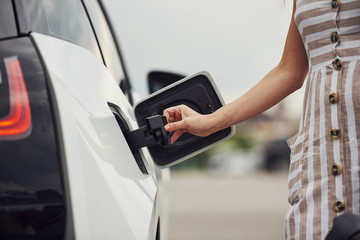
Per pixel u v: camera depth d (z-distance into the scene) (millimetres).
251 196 11547
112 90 1662
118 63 2441
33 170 1127
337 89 1203
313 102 1249
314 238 1198
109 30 2510
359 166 1175
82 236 1124
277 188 14727
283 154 27562
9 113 1150
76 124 1202
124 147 1501
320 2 1261
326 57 1248
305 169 1244
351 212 1177
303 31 1296
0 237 1120
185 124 1628
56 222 1115
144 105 1751
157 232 2172
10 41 1235
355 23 1218
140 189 1486
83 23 1916
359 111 1180
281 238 5812
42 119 1147
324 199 1206
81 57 1458
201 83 1758
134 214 1346
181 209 8641
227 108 1606
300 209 1235
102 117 1384
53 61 1232
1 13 1264
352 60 1208
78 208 1129
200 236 5891
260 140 38938
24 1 1325
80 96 1287
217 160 29156
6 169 1127
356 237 1008
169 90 1752
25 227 1118
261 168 28047
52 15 1520
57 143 1137
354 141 1183
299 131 1314
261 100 1559
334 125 1203
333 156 1203
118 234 1230
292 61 1512
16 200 1121
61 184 1120
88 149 1224
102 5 2584
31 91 1165
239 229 6430
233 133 1771
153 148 1757
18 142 1138
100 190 1217
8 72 1182
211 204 9562
